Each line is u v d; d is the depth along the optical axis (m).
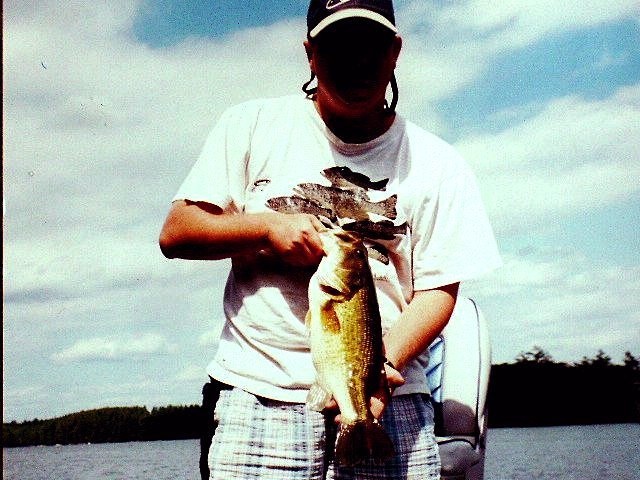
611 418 25.05
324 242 1.24
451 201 1.44
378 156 1.41
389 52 1.34
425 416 1.42
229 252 1.30
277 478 1.28
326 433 1.32
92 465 22.47
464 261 1.42
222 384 1.35
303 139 1.40
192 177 1.37
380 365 1.25
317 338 1.21
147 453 27.28
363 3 1.30
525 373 23.41
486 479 12.20
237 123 1.42
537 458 16.12
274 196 1.37
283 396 1.29
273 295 1.32
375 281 1.38
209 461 1.31
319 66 1.34
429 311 1.39
